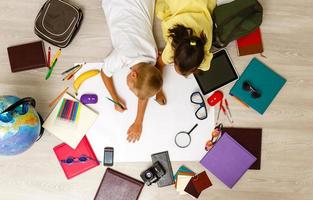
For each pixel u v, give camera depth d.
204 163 1.47
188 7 1.38
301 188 1.51
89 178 1.47
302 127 1.50
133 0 1.40
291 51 1.51
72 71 1.46
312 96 1.51
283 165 1.51
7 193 1.45
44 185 1.46
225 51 1.48
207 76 1.47
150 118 1.47
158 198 1.48
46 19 1.43
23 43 1.47
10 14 1.47
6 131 1.21
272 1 1.51
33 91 1.46
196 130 1.48
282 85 1.50
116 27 1.39
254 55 1.50
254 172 1.50
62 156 1.45
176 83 1.47
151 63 1.37
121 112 1.46
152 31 1.48
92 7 1.48
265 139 1.50
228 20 1.38
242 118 1.50
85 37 1.48
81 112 1.45
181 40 1.25
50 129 1.44
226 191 1.50
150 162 1.48
